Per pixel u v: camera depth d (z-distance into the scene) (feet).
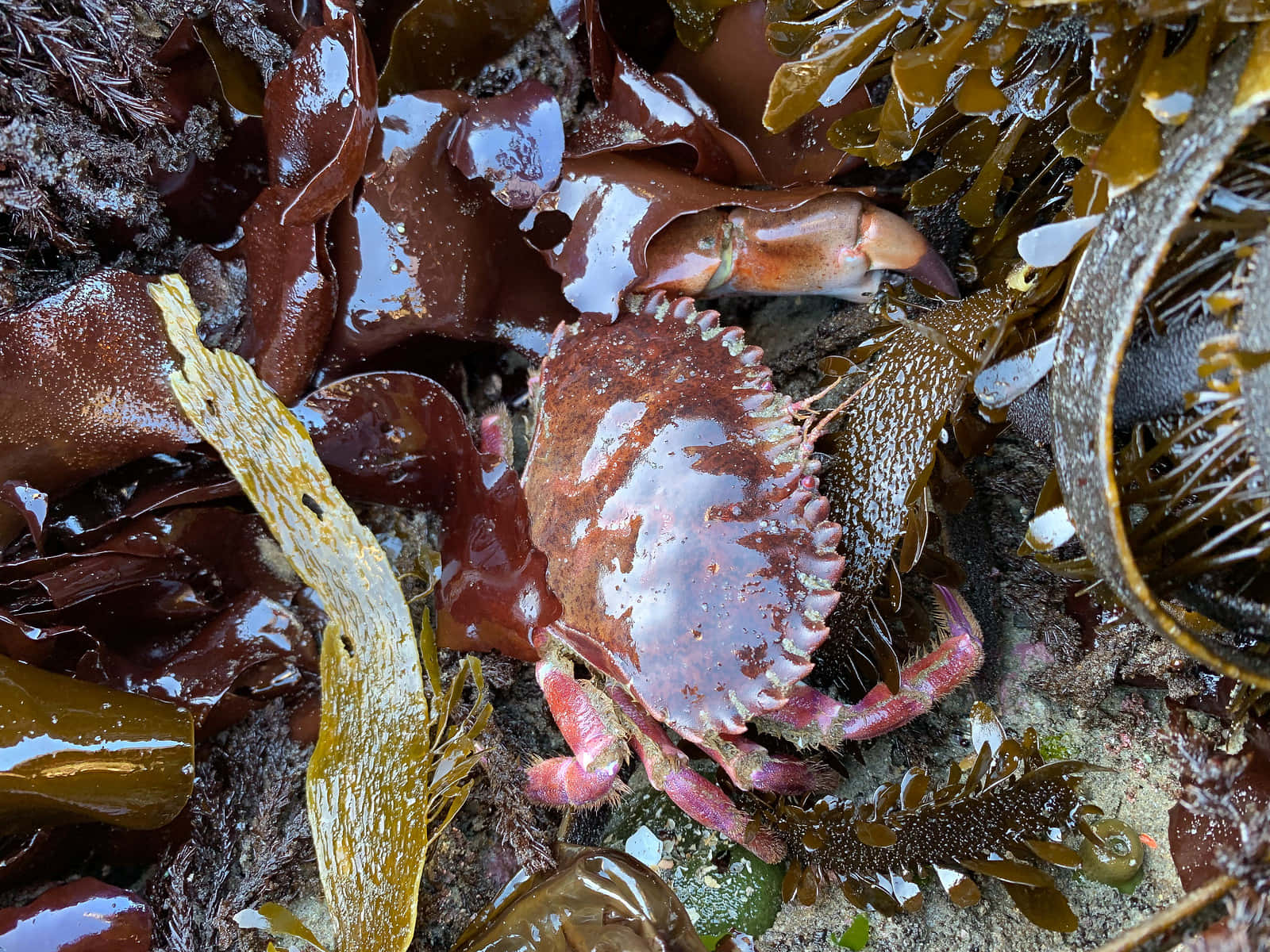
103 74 0.74
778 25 0.81
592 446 0.87
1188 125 0.58
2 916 0.74
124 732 0.77
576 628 0.88
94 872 0.83
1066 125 0.76
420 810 0.79
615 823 0.95
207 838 0.81
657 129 0.84
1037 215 0.83
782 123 0.77
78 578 0.80
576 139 0.87
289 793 0.84
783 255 0.85
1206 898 0.62
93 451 0.80
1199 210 0.61
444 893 0.86
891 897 0.84
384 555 0.79
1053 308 0.77
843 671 0.91
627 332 0.88
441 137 0.81
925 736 0.91
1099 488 0.61
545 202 0.83
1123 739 0.86
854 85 0.76
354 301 0.83
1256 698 0.76
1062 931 0.79
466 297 0.85
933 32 0.73
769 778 0.87
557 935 0.79
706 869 0.88
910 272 0.86
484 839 0.89
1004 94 0.72
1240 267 0.61
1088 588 0.76
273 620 0.86
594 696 0.91
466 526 0.88
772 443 0.85
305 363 0.83
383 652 0.78
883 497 0.82
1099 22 0.64
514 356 0.98
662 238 0.86
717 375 0.87
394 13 0.85
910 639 0.89
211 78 0.81
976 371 0.78
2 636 0.77
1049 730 0.88
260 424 0.77
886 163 0.80
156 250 0.84
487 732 0.90
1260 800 0.75
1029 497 0.90
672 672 0.84
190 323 0.77
